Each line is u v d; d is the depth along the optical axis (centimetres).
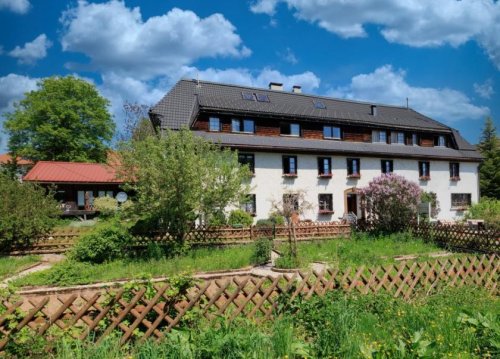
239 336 405
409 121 3278
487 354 388
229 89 2891
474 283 719
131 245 1352
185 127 1563
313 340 466
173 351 399
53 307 699
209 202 1514
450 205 3189
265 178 2459
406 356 370
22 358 411
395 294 637
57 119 3484
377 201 1956
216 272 1060
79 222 2278
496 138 5384
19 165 3347
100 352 405
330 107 3166
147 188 1403
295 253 1179
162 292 475
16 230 1391
